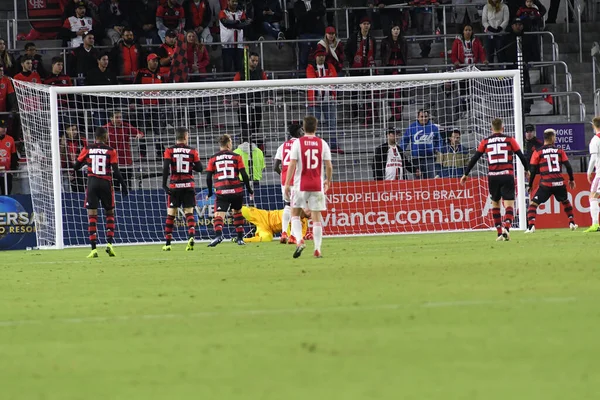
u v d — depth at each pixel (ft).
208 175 226.58
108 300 103.50
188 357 64.34
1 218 268.00
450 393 50.31
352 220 270.87
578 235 220.02
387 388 52.11
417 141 273.75
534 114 340.18
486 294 94.68
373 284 109.40
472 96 294.05
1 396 53.57
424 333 70.59
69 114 276.21
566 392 49.75
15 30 347.77
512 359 59.62
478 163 279.49
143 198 270.26
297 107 307.58
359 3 366.02
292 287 109.40
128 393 53.21
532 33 334.85
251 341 69.92
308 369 58.49
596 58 353.92
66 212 265.13
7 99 302.66
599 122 236.84
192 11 333.01
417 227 272.72
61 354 67.67
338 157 296.92
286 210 231.09
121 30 331.98
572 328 70.79
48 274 148.66
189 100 304.09
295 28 338.54
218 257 180.65
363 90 292.20
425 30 351.67
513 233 243.19
